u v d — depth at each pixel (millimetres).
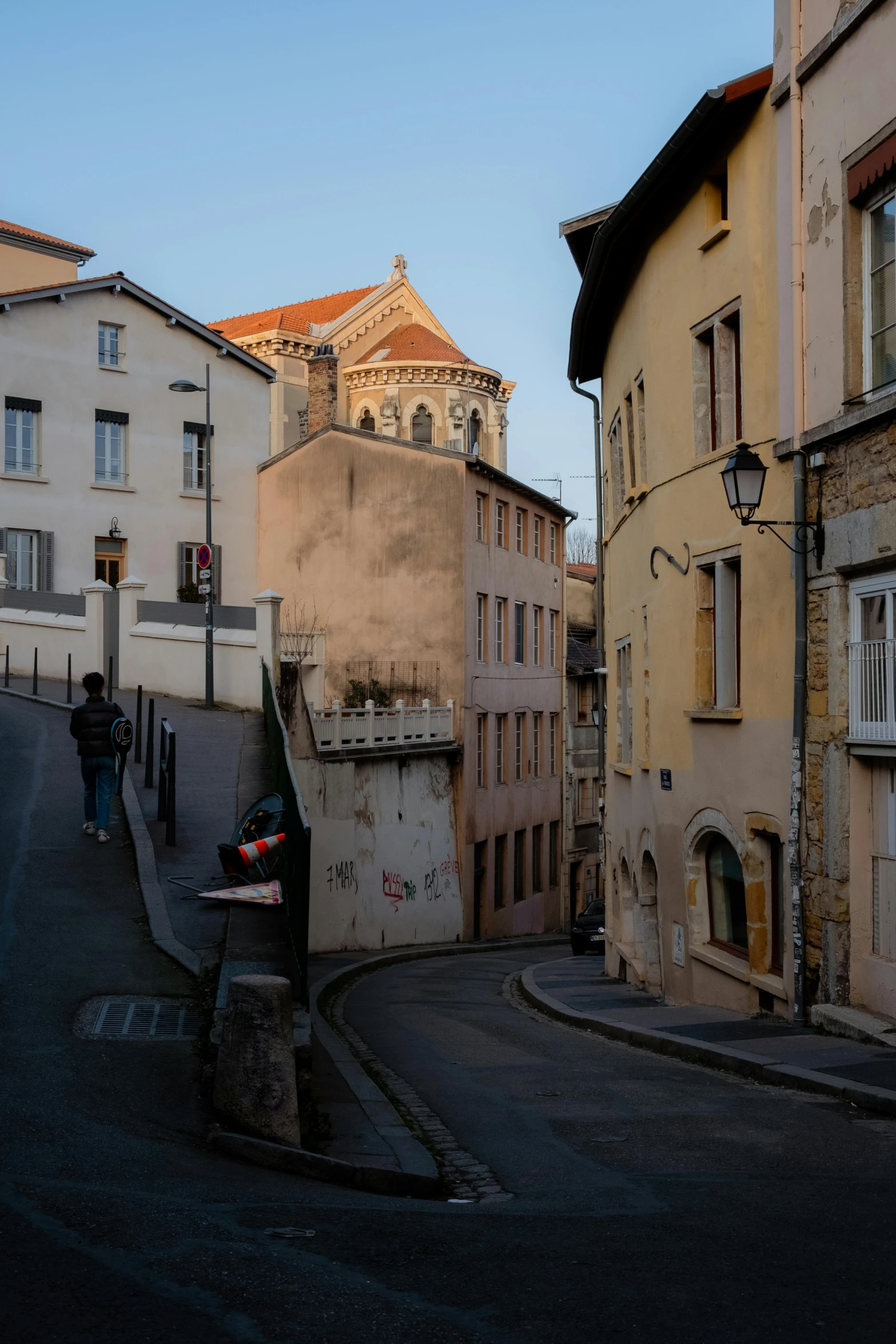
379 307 62344
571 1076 11570
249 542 46188
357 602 42375
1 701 29969
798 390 13766
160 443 44688
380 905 34062
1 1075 8500
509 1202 7082
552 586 50594
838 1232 6117
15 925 12891
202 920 13398
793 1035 12891
